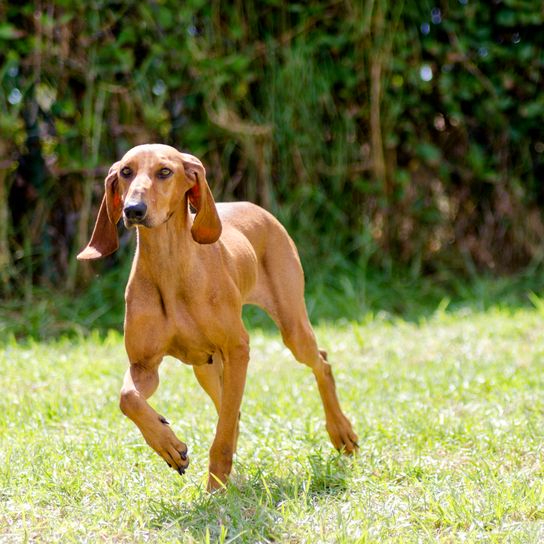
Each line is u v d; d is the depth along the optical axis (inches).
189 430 259.1
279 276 249.9
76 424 267.9
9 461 227.8
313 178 467.5
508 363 337.1
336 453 241.1
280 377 326.0
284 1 456.1
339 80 466.0
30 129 438.6
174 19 435.2
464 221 496.7
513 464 227.8
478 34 469.4
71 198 448.5
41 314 417.7
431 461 229.0
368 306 444.1
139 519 194.9
